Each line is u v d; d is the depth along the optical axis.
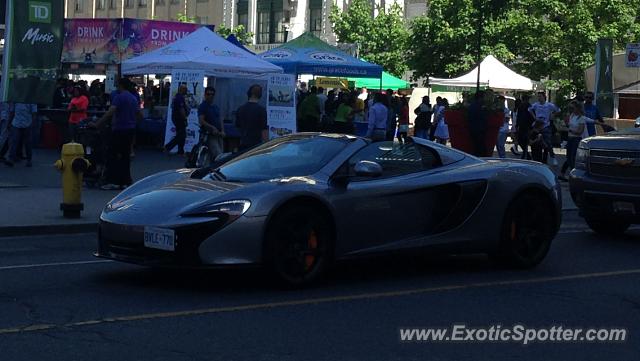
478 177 9.02
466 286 8.45
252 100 14.65
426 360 5.96
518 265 9.40
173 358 5.80
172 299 7.54
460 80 28.86
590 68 29.84
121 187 15.18
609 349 6.38
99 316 6.89
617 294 8.28
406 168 8.76
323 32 52.94
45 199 13.73
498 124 18.77
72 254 9.82
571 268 9.62
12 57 14.54
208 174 8.66
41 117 22.77
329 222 8.08
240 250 7.57
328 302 7.57
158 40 26.52
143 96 29.25
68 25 26.97
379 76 24.86
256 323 6.79
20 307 7.15
